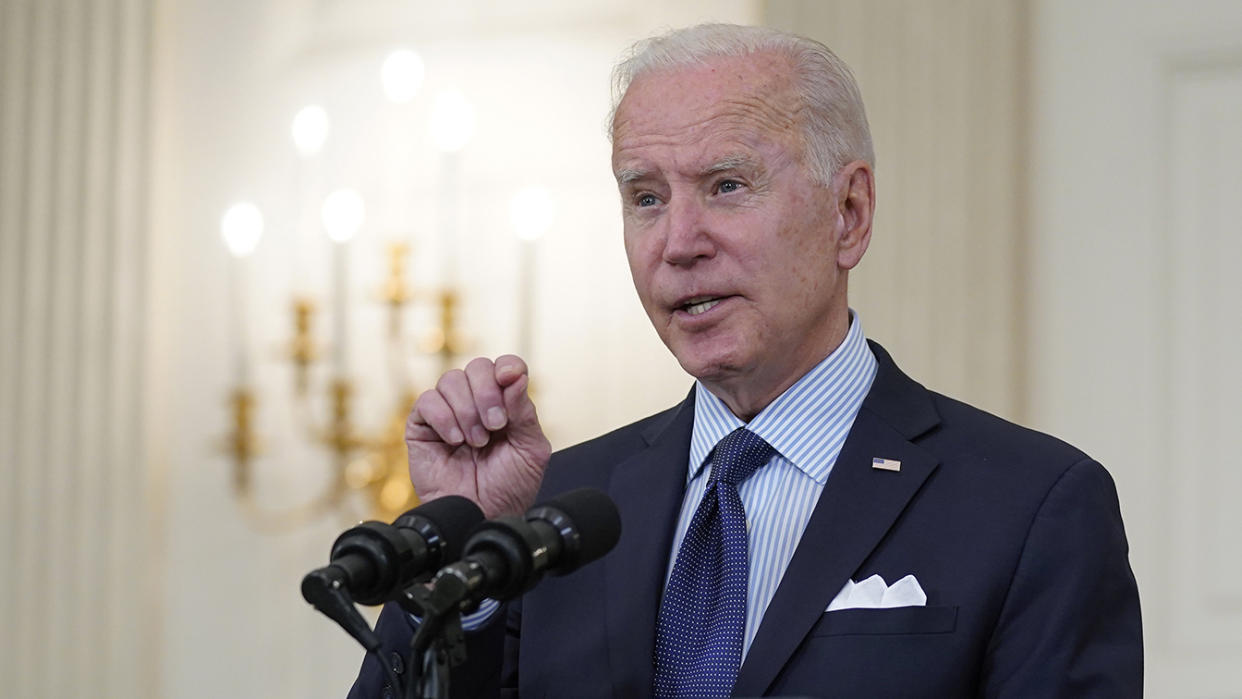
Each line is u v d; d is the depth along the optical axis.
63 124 18.19
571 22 17.88
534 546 5.15
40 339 17.97
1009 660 6.32
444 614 5.04
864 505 6.77
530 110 17.86
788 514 6.98
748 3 17.27
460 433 7.12
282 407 18.08
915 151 14.87
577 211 17.55
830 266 7.12
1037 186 14.94
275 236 18.31
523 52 17.97
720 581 6.91
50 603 17.72
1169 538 14.37
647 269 6.94
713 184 6.85
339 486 17.72
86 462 17.89
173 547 18.11
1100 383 14.62
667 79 7.00
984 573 6.44
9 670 17.66
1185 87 14.76
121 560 17.81
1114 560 6.57
